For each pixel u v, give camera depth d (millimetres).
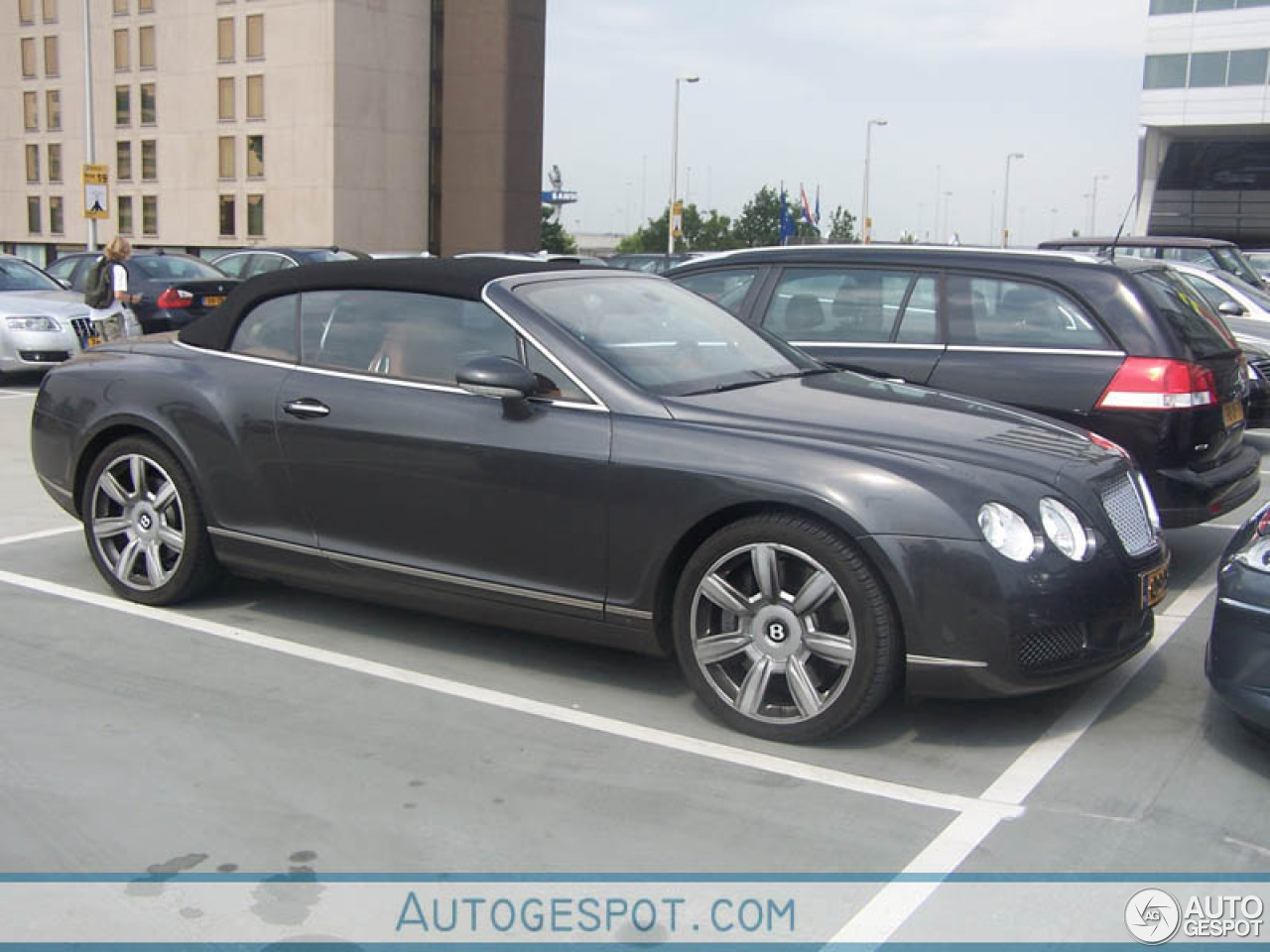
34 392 13273
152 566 5348
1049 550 3820
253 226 51094
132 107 53750
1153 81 62594
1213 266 15320
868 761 3924
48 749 3943
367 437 4676
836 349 6391
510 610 4504
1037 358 5902
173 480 5215
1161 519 5668
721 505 4004
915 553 3760
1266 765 3930
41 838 3387
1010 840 3422
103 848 3336
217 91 51219
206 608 5410
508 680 4598
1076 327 5875
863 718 3945
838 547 3850
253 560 5098
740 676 4156
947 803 3637
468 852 3334
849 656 3869
